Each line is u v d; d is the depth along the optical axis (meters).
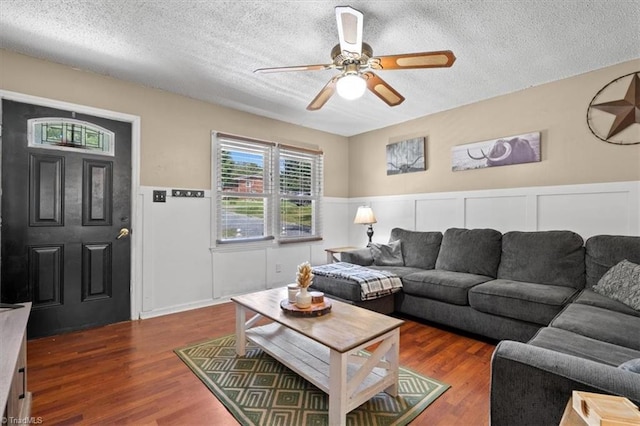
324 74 2.91
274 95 3.41
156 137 3.21
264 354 2.30
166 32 2.24
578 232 2.91
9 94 2.47
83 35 2.28
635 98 2.62
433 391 1.85
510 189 3.35
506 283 2.62
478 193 3.60
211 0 1.91
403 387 1.89
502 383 1.06
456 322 2.71
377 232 4.72
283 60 2.65
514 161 3.31
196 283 3.47
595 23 2.13
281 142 4.30
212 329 2.81
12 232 2.51
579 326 1.66
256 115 4.03
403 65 2.04
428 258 3.54
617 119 2.70
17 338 1.43
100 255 2.90
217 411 1.67
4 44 2.40
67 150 2.75
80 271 2.80
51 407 1.68
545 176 3.12
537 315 2.23
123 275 3.02
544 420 0.97
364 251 3.79
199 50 2.49
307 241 4.55
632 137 2.63
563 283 2.55
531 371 1.00
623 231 2.68
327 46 2.44
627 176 2.66
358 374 1.62
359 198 4.98
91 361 2.19
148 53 2.53
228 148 3.77
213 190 3.60
